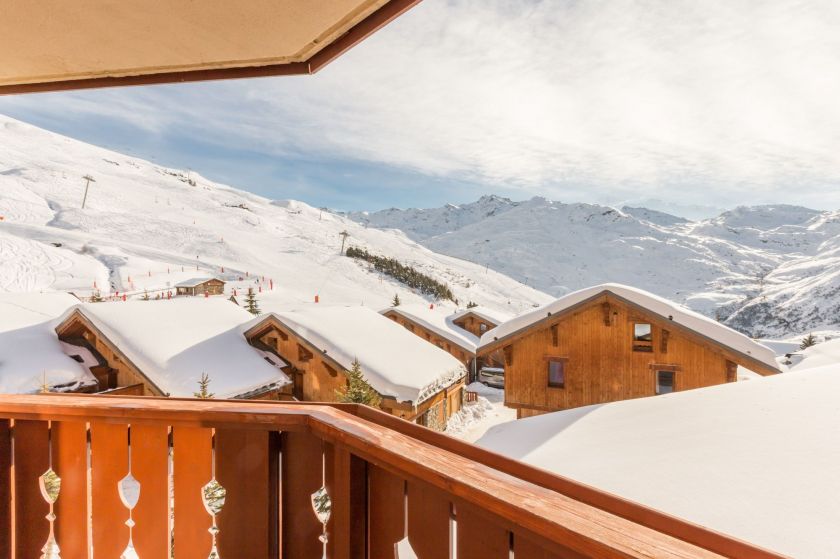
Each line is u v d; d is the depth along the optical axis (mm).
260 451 1914
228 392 14062
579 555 1005
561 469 4586
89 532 2062
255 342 18484
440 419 19984
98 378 15406
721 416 4902
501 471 1397
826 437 3832
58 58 2621
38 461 2129
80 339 16547
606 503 1185
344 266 104500
